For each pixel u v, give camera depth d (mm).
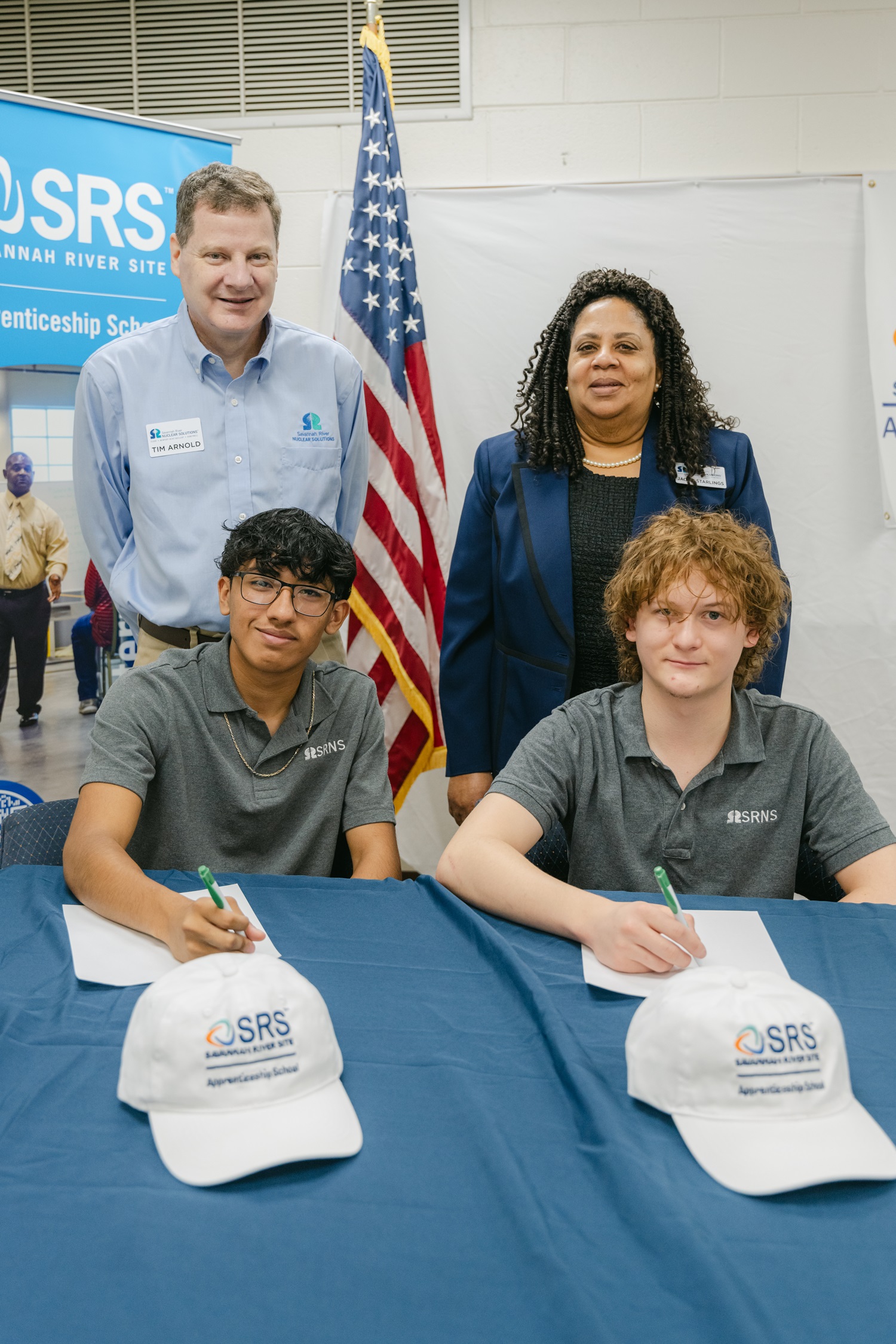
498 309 2852
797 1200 629
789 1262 574
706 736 1288
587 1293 545
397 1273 564
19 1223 597
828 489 2832
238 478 1847
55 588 2406
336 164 2893
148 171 2363
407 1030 848
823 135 2771
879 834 1272
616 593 1318
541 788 1291
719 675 1226
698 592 1205
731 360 2816
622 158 2832
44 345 2312
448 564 2705
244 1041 697
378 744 1493
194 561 1817
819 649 2885
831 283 2768
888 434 2773
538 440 1872
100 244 2336
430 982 940
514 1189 628
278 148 2904
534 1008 874
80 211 2311
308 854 1439
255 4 2883
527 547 1827
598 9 2777
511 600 1863
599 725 1335
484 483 1970
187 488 1833
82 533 2346
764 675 1795
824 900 1376
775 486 2844
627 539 1813
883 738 2889
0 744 2426
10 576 2371
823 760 1320
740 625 1235
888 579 2840
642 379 1776
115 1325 525
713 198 2764
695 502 1822
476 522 1979
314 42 2877
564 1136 704
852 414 2801
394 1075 777
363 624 2584
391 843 1428
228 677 1385
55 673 2432
